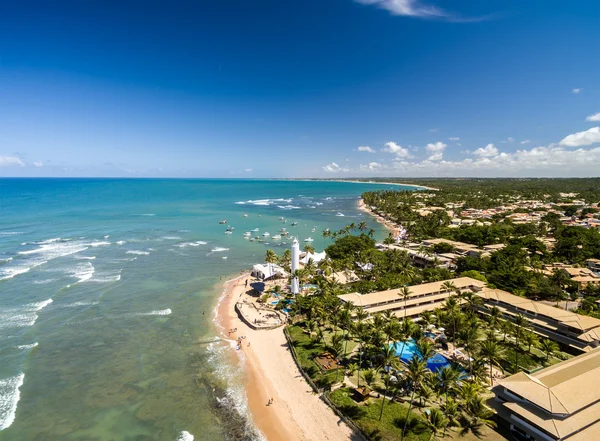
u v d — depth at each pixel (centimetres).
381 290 7288
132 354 5497
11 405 4256
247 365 5244
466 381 4312
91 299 7556
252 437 3850
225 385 4769
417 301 6456
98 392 4569
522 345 5438
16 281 8450
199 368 5159
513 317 6009
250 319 6675
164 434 3884
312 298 6969
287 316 6775
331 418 4072
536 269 8950
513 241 11519
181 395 4550
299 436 3862
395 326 4859
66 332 6109
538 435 3362
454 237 13088
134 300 7619
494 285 7619
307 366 5016
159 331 6266
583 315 5588
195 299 7794
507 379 3853
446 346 5444
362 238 11475
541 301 7112
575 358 4281
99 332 6159
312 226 18250
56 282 8456
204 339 6012
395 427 3769
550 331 5556
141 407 4309
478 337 4944
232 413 4228
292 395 4531
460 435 3628
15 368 5009
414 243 13000
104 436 3838
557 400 3416
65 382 4750
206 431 3938
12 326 6244
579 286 7769
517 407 3581
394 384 4316
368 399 4262
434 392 4006
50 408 4244
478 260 9038
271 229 17038
